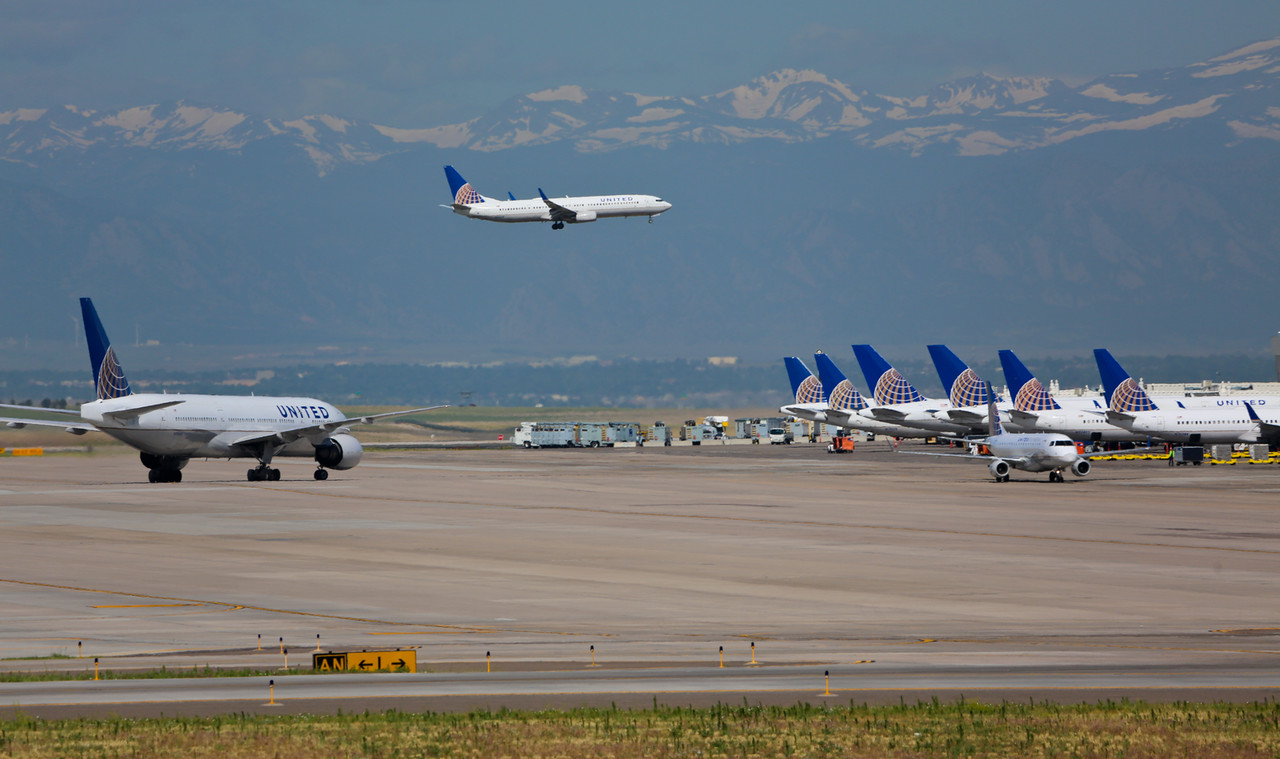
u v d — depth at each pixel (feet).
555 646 403.95
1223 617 469.57
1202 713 292.81
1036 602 506.07
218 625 448.24
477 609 486.79
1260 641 415.23
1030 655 384.88
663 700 310.86
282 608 488.44
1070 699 312.71
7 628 440.45
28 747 255.50
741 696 316.40
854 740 266.77
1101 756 255.29
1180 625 451.12
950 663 369.30
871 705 304.50
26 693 319.47
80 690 323.78
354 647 403.54
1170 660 375.04
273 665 369.30
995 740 266.77
